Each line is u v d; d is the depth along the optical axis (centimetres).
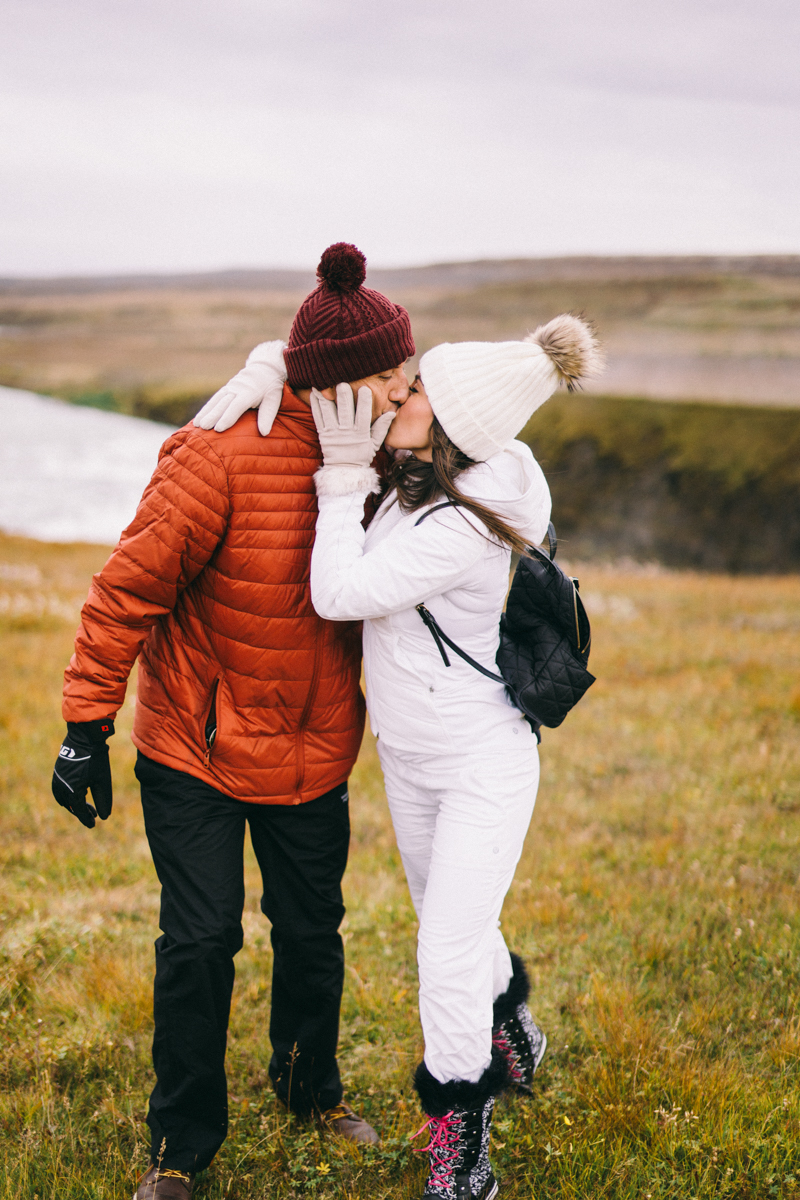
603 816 529
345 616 213
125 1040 299
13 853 471
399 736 229
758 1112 259
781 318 16300
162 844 228
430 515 215
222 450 214
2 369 17500
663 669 929
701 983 335
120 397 13550
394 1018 317
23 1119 260
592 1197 231
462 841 221
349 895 424
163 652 232
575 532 7262
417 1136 253
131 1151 251
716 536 7012
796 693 771
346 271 202
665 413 8869
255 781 230
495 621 233
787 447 7812
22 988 332
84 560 2211
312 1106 263
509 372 212
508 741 228
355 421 213
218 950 221
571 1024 312
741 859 450
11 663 914
